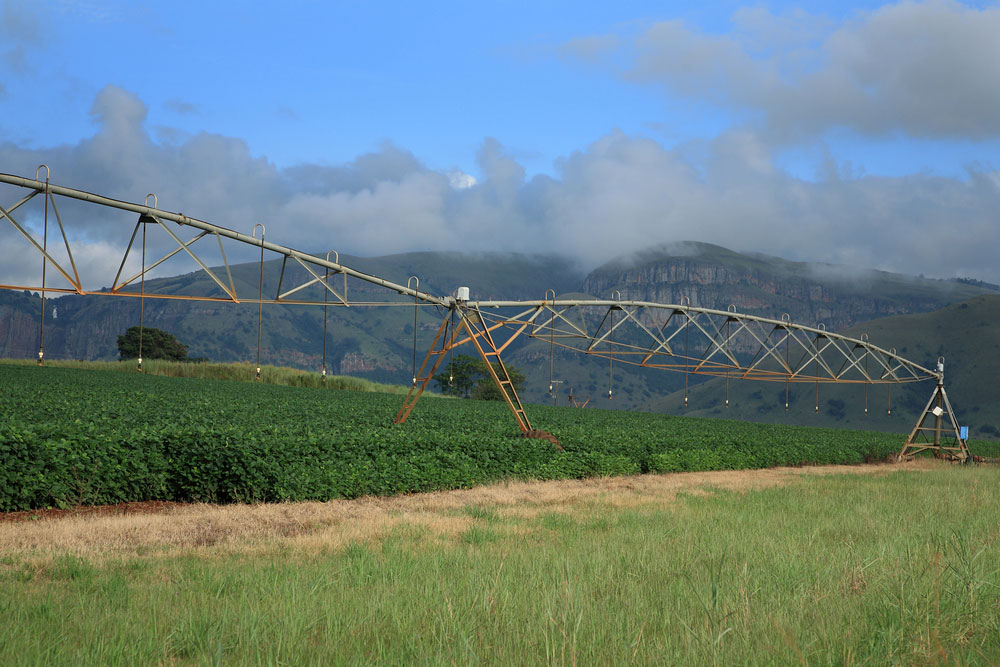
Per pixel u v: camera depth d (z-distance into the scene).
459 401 72.44
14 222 20.23
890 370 46.62
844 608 6.64
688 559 9.59
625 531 13.00
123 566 9.92
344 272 27.77
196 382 62.50
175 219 23.28
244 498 17.03
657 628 6.20
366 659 5.44
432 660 5.27
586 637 5.79
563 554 10.23
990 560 8.95
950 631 5.88
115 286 22.66
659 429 44.12
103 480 16.06
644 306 35.78
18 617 6.63
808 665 5.09
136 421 24.02
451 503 18.12
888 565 8.62
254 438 18.81
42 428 16.94
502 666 5.20
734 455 34.50
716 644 5.44
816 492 21.61
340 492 18.27
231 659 5.50
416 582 8.23
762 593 7.27
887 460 46.53
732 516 15.30
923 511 16.14
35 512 15.00
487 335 29.56
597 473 26.38
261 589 7.79
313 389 68.19
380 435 22.64
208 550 11.44
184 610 6.84
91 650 5.61
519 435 28.97
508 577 8.06
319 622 6.40
